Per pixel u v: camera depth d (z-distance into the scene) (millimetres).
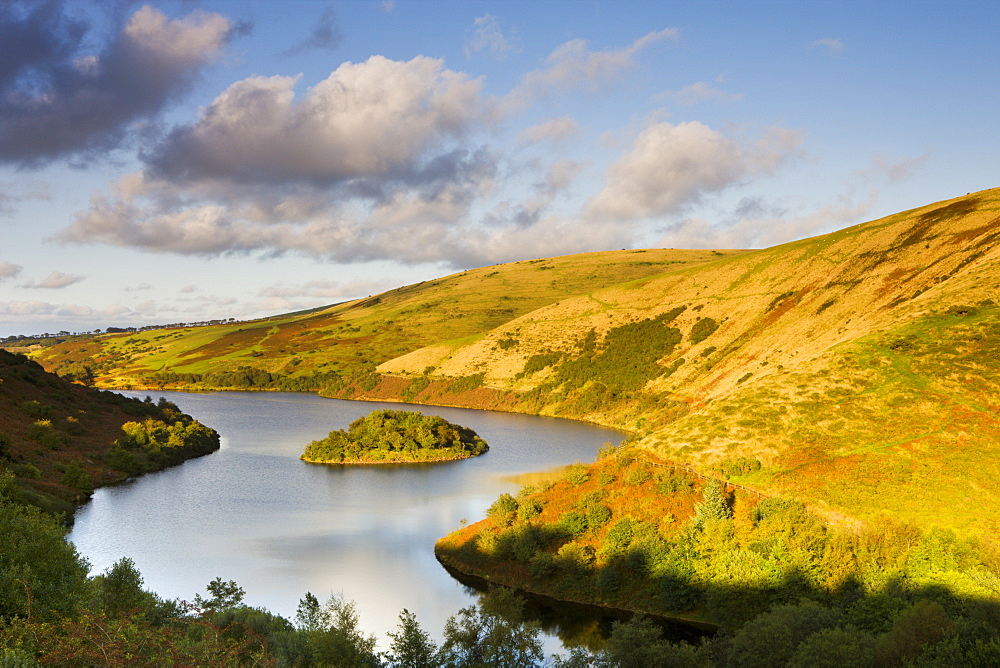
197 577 50812
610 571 47969
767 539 45844
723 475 59156
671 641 41500
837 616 34719
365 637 40281
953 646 26750
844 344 83625
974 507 50375
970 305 81312
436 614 44875
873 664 28016
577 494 59219
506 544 53375
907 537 43969
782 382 76375
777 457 60844
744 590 43000
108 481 81062
